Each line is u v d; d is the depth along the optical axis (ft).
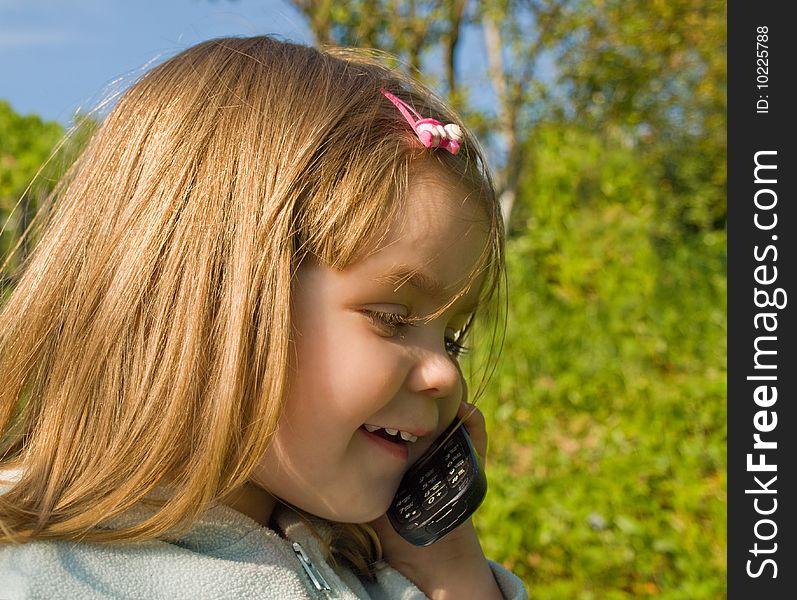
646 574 9.29
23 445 3.89
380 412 3.77
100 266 3.76
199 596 3.50
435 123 3.98
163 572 3.50
